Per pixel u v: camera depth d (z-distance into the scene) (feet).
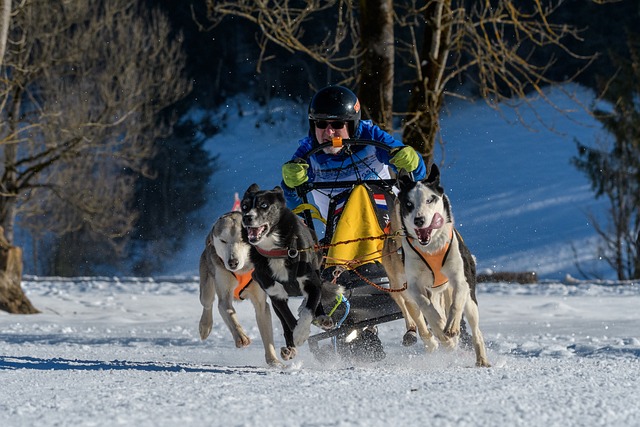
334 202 26.53
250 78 187.73
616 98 128.88
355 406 16.74
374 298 26.78
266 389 19.30
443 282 24.58
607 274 144.97
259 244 24.16
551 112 179.52
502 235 153.58
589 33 160.97
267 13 52.08
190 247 166.30
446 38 51.06
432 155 50.42
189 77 178.70
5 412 16.51
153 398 18.03
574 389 19.22
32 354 31.76
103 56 129.70
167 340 39.81
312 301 24.25
